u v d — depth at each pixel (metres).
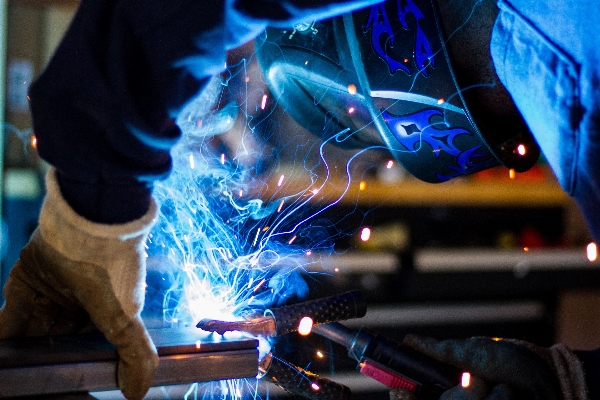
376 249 3.08
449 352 1.12
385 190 3.11
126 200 0.75
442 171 1.04
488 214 3.49
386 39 0.93
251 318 0.98
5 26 2.63
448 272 3.12
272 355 0.96
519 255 3.26
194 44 0.69
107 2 0.71
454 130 0.97
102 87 0.70
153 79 0.71
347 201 2.94
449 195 3.34
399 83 0.95
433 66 0.91
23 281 0.89
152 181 0.76
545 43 0.80
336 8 0.73
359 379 2.64
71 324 0.94
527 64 0.83
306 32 1.03
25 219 2.74
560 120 0.81
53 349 0.82
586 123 0.79
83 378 0.80
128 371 0.80
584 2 0.76
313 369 2.52
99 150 0.72
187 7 0.68
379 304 2.97
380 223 3.15
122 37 0.70
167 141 0.74
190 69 0.72
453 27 0.92
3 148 2.46
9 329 0.90
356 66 0.96
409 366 1.05
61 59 0.71
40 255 0.84
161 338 0.90
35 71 2.86
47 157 0.72
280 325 0.96
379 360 1.05
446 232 3.37
